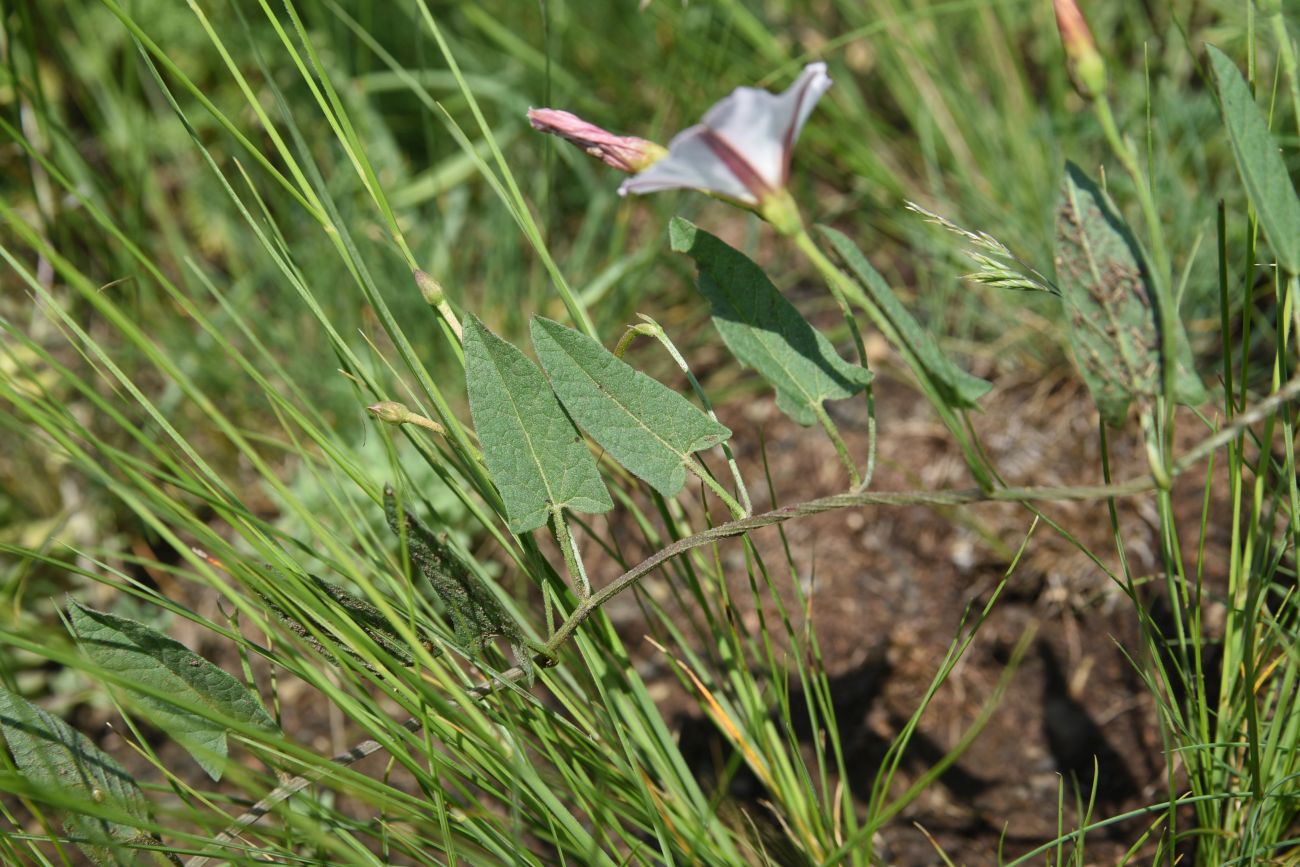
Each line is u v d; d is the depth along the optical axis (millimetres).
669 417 358
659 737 412
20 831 371
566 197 653
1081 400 528
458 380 565
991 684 481
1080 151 566
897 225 599
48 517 539
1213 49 327
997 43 612
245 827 362
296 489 525
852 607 503
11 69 495
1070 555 493
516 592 503
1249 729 373
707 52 618
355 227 582
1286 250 328
